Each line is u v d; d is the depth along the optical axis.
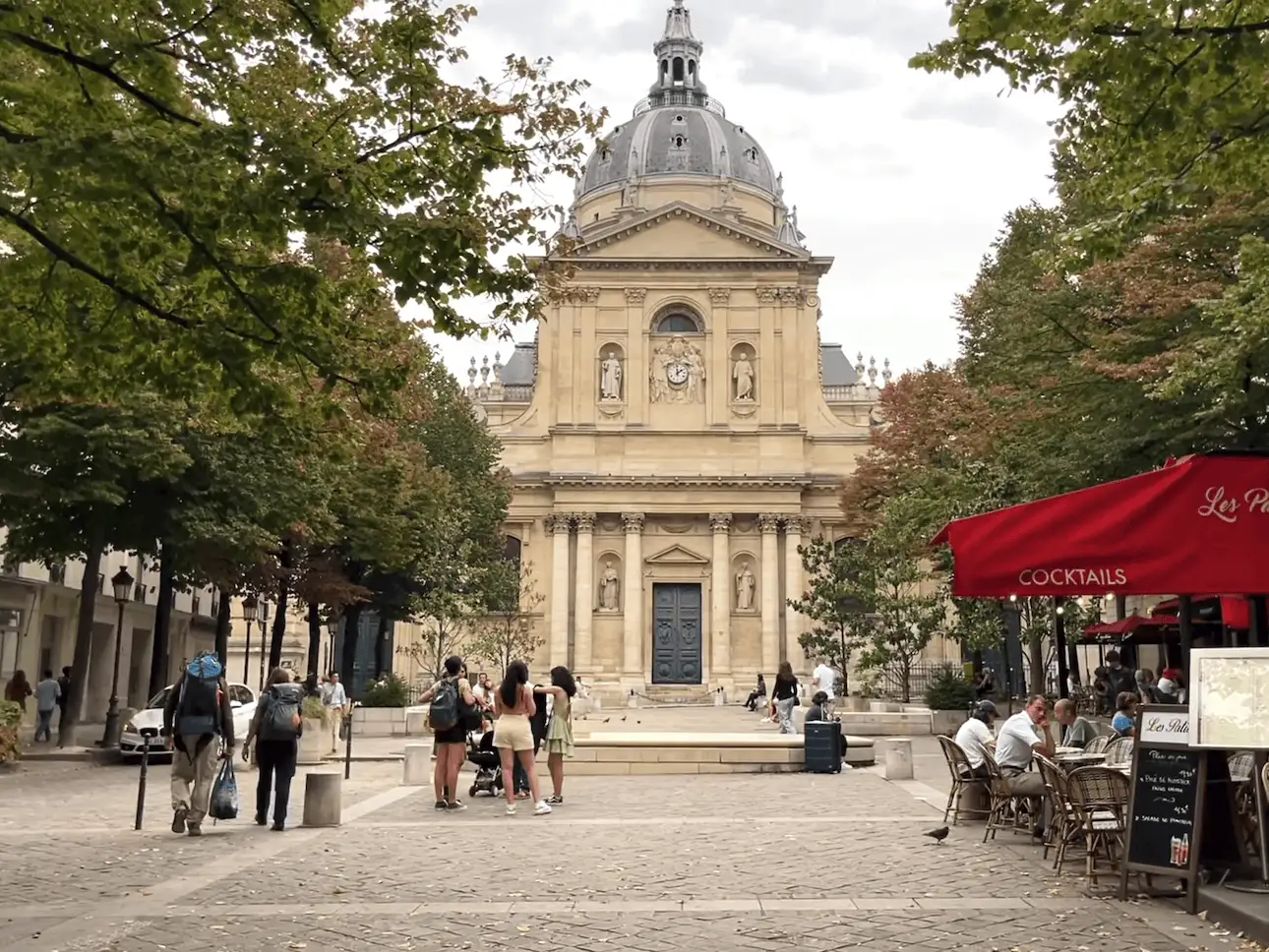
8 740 25.78
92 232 13.30
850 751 27.80
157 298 14.28
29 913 10.88
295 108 12.84
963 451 39.91
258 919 10.61
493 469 66.62
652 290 71.69
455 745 19.19
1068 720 19.16
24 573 40.69
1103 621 48.91
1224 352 20.47
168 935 9.97
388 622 64.88
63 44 12.19
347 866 13.38
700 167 87.12
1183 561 10.34
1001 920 10.42
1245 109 11.43
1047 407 30.39
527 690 18.77
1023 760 15.15
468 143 13.09
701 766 25.72
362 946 9.59
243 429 19.91
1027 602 37.75
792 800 20.48
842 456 70.81
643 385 70.81
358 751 31.16
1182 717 11.21
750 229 71.12
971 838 15.47
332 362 14.27
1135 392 27.08
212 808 16.11
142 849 14.75
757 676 63.75
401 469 41.62
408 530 45.88
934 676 47.12
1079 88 11.65
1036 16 10.94
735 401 70.81
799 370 71.19
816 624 68.06
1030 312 30.36
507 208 13.95
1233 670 10.72
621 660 68.81
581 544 69.44
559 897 11.55
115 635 46.97
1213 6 10.90
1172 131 11.98
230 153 11.43
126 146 11.20
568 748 20.06
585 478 69.44
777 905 11.09
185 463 28.98
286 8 12.70
